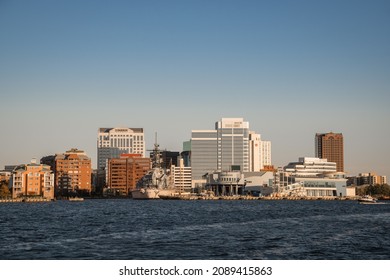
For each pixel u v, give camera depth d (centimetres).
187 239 18638
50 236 19850
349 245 17262
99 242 17862
